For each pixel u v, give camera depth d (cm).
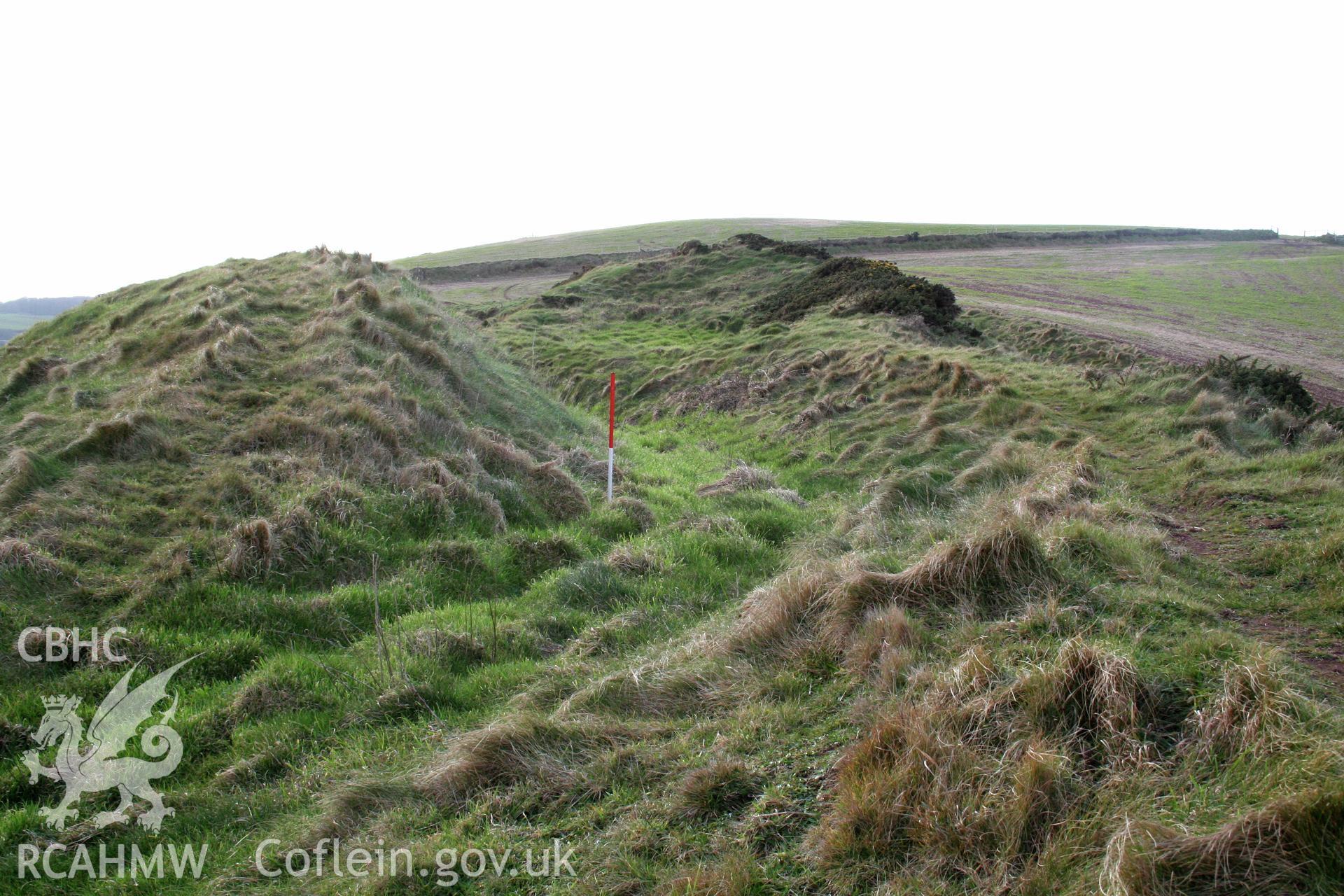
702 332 2989
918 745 324
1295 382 1224
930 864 285
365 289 1362
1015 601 447
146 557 693
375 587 579
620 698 466
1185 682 338
